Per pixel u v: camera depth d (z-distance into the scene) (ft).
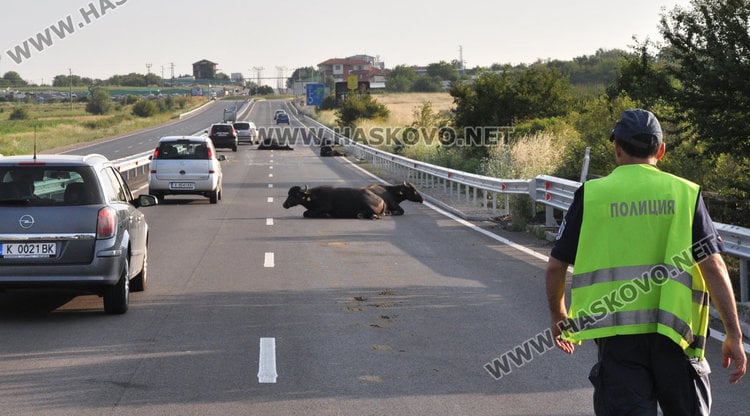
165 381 24.04
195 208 78.69
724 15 43.60
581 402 22.31
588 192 14.26
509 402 22.31
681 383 13.67
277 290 38.52
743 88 42.47
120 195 36.06
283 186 105.70
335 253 50.19
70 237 31.91
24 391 22.99
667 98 46.32
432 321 32.12
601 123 92.02
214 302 35.81
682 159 58.54
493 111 134.62
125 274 33.42
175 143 82.89
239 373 24.91
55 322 31.96
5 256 31.60
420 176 115.34
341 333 30.17
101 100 517.96
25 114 425.69
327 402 22.20
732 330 13.85
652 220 14.03
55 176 32.68
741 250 33.14
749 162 48.26
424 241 55.67
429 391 23.26
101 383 23.80
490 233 60.13
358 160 166.30
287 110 556.92
